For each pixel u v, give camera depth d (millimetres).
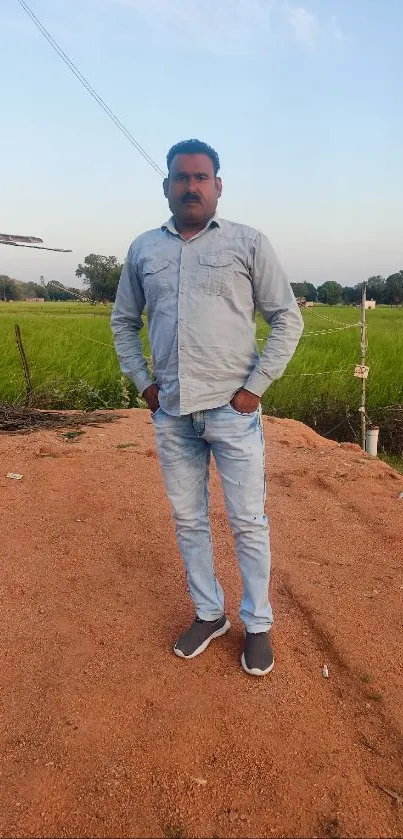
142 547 3844
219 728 2365
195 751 2266
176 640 2887
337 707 2504
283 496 4777
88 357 11492
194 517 2730
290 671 2697
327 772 2191
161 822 2008
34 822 2006
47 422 7051
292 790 2117
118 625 3010
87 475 5098
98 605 3188
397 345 13000
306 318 21188
